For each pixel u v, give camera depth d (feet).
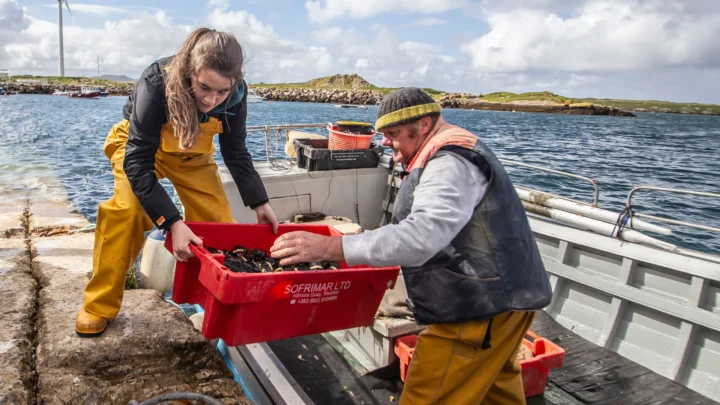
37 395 8.57
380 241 5.76
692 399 10.03
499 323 6.31
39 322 11.05
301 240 6.16
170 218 7.79
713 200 40.57
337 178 16.90
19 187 36.32
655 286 11.08
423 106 6.17
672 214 35.55
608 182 48.14
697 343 10.64
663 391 10.23
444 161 5.84
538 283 6.33
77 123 102.83
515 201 6.10
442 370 6.37
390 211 17.61
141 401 8.67
